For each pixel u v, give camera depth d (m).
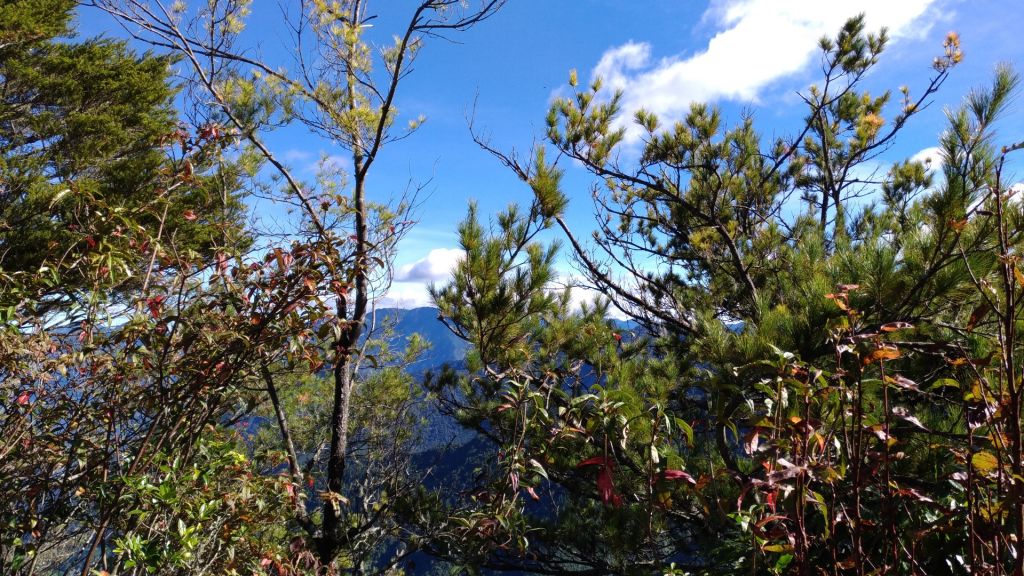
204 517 1.93
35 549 1.96
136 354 1.99
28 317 1.95
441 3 4.22
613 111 6.14
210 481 2.10
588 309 5.94
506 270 4.52
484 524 2.68
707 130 5.93
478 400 5.12
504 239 4.62
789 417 1.29
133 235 2.04
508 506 2.68
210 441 2.30
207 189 3.18
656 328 6.89
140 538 1.95
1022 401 1.19
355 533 4.07
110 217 1.98
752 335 3.00
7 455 1.96
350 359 4.09
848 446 1.33
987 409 1.22
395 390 6.71
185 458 2.06
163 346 1.98
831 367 2.96
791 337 2.98
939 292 2.85
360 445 6.10
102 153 9.06
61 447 2.06
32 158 8.07
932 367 2.75
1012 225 2.66
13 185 7.44
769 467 1.25
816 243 3.98
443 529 3.78
